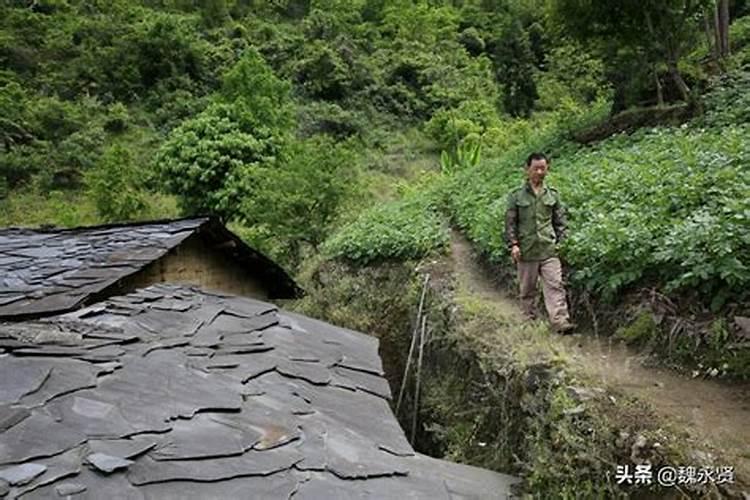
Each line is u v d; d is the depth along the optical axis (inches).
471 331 239.5
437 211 469.1
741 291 165.0
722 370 153.1
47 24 1293.1
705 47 468.4
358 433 128.3
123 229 283.9
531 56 1176.2
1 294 189.8
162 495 90.0
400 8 1499.8
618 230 205.3
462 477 125.2
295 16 1562.5
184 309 189.8
